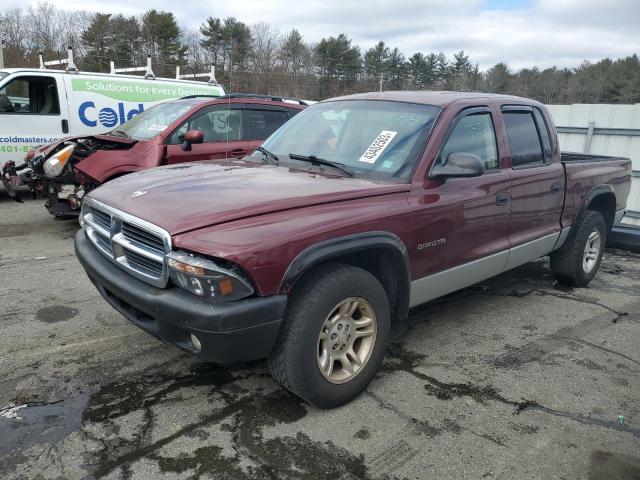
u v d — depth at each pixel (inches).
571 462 111.2
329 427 118.7
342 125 161.3
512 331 176.2
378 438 115.7
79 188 280.8
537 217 181.6
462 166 135.7
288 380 117.0
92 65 1866.4
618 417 128.3
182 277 103.7
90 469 102.4
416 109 153.7
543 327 180.9
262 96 312.7
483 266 160.4
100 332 160.4
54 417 118.0
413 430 119.2
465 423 122.9
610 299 212.4
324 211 118.0
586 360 157.6
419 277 139.2
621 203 237.8
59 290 194.9
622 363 156.8
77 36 2001.7
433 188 140.1
